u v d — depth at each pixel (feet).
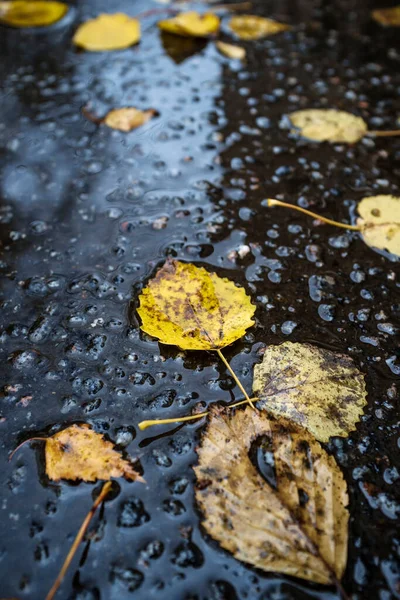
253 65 1.52
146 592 0.81
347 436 0.91
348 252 1.14
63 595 0.81
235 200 1.22
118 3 1.73
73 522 0.85
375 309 1.06
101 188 1.24
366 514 0.86
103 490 0.86
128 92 1.44
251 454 0.88
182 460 0.89
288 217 1.19
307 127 1.35
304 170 1.27
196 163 1.29
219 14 1.69
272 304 1.06
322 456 0.88
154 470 0.89
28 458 0.90
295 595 0.80
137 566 0.82
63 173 1.28
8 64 1.52
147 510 0.86
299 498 0.85
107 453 0.89
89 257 1.13
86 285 1.09
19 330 1.03
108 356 1.00
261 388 0.95
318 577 0.80
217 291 1.01
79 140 1.34
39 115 1.39
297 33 1.63
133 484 0.88
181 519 0.85
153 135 1.34
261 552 0.82
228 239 1.15
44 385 0.97
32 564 0.83
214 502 0.85
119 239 1.16
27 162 1.30
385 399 0.95
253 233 1.16
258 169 1.27
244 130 1.35
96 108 1.41
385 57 1.56
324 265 1.12
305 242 1.15
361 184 1.25
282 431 0.90
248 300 1.00
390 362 1.00
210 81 1.47
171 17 1.67
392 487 0.88
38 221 1.19
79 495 0.87
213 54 1.55
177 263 1.03
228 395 0.95
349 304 1.07
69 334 1.03
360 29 1.65
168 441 0.91
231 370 0.97
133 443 0.91
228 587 0.81
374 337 1.02
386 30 1.65
